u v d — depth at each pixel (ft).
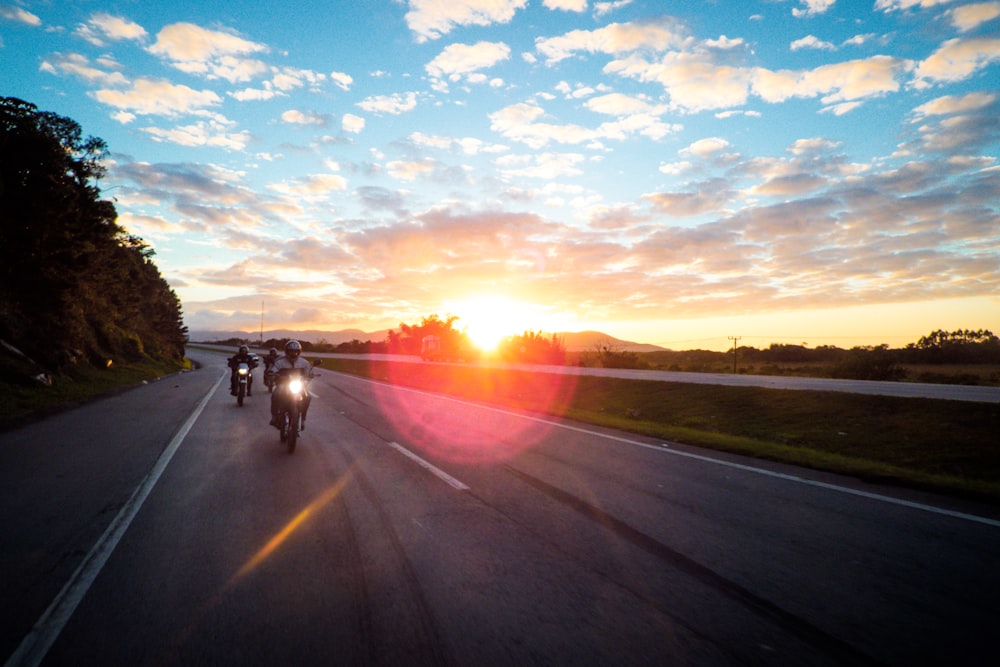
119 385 74.95
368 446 30.63
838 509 18.42
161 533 15.84
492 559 13.80
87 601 11.46
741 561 13.71
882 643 9.77
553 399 77.56
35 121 77.87
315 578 12.60
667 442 32.58
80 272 85.30
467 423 40.70
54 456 27.55
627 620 10.62
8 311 68.69
